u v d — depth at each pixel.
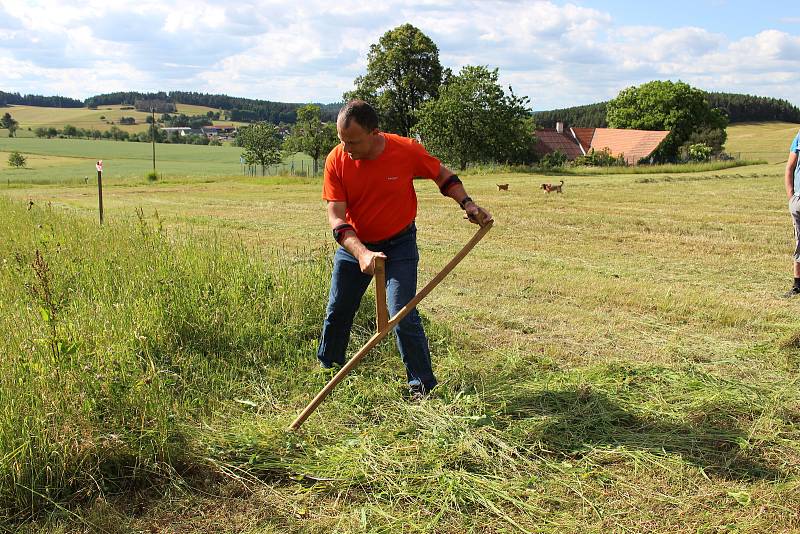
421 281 8.22
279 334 5.36
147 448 3.56
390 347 5.30
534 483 3.49
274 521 3.19
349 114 3.85
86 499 3.38
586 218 15.02
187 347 5.02
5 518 3.16
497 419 4.14
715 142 65.00
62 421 3.60
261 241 11.84
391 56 54.44
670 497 3.35
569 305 7.16
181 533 3.11
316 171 54.53
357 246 3.91
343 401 4.38
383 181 4.14
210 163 74.69
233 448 3.74
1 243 8.56
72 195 26.11
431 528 3.13
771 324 6.35
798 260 7.54
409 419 4.12
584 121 117.06
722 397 4.50
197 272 6.27
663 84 72.44
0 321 4.96
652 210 16.92
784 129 103.44
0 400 3.61
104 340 4.61
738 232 12.84
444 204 18.45
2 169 64.44
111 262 6.70
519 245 11.38
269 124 66.88
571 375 4.91
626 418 4.22
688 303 7.11
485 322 6.44
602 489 3.43
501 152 46.47
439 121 45.94
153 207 19.44
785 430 4.09
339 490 3.43
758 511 3.23
